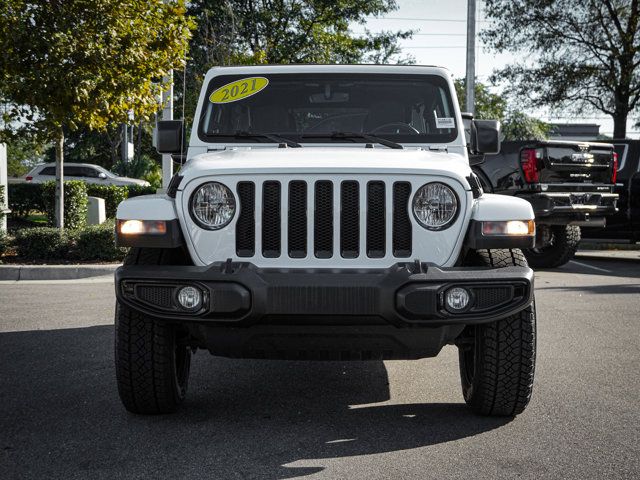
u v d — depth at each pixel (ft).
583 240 62.08
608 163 40.60
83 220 59.41
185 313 14.20
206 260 14.78
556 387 18.04
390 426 15.17
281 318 14.06
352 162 15.02
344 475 12.51
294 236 14.74
